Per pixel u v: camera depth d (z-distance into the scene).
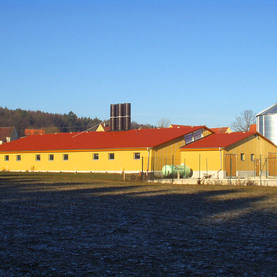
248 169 40.78
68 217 12.08
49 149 46.19
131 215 12.66
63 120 165.50
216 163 37.75
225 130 91.06
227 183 30.20
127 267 6.98
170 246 8.53
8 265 7.02
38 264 7.10
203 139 43.19
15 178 33.03
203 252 8.05
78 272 6.67
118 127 49.69
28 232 9.77
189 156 39.91
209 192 21.92
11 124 144.12
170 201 16.95
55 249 8.16
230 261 7.42
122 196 18.77
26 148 48.62
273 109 56.66
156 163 39.66
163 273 6.67
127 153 41.16
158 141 40.84
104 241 8.94
